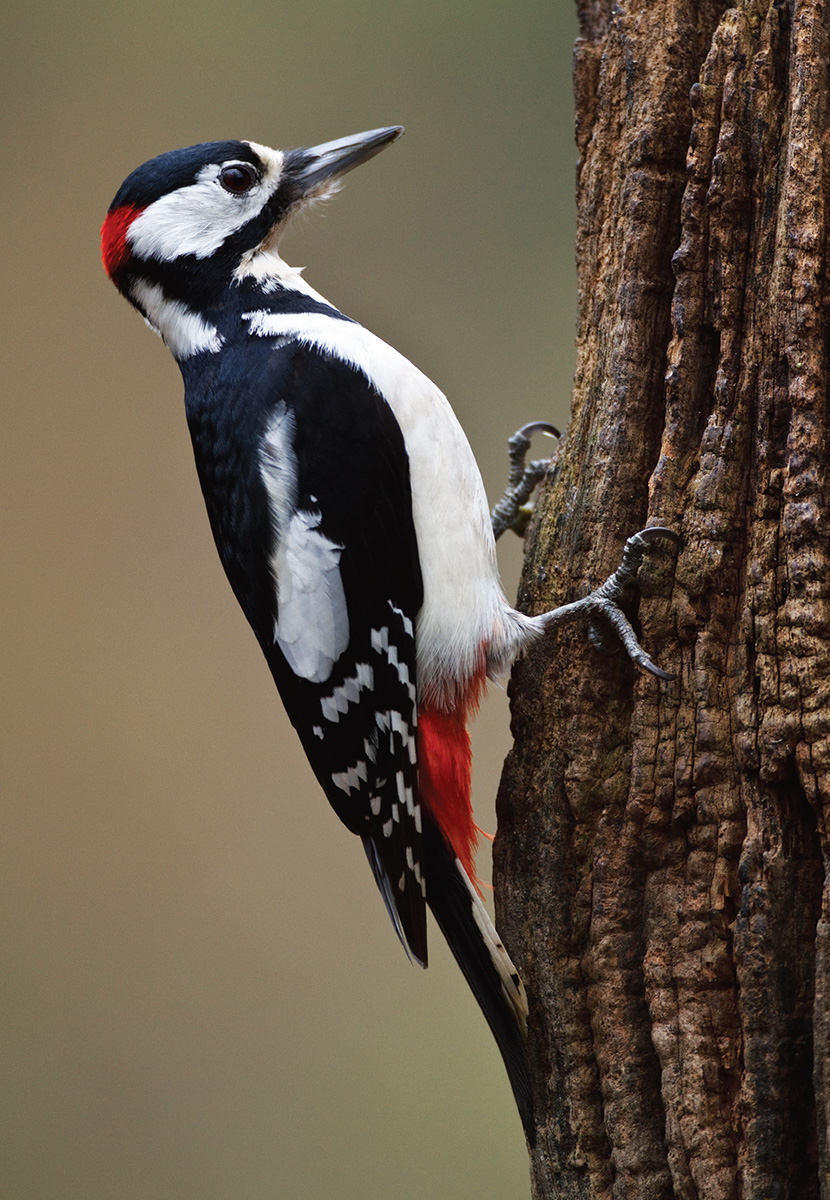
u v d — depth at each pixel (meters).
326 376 4.42
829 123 4.39
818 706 4.38
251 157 4.45
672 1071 4.38
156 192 4.44
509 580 4.59
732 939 4.38
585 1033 4.39
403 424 4.42
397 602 4.42
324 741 4.43
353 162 4.45
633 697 4.40
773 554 4.39
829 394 4.39
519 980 4.40
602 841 4.40
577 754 4.40
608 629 4.40
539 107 4.66
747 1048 4.38
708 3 4.41
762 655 4.38
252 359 4.43
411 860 4.41
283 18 4.68
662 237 4.41
